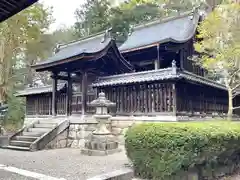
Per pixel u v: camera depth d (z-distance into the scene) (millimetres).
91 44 12609
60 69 11305
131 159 5016
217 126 5531
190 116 9430
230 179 5977
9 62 15133
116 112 9891
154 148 4590
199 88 10508
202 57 11602
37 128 9859
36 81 26750
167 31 14023
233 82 11078
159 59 12148
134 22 22984
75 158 6664
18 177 4477
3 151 8148
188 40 11852
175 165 4367
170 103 8508
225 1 10680
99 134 7520
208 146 4859
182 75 8344
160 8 22641
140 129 4926
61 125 9336
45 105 14211
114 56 11383
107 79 10430
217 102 12430
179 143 4375
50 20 19156
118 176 4555
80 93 11328
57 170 5141
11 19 13078
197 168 5031
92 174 4781
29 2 3941
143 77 9094
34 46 17891
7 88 16375
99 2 24500
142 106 9180
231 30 10062
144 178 4797
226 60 10266
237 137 5852
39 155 7270
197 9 13695
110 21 23031
